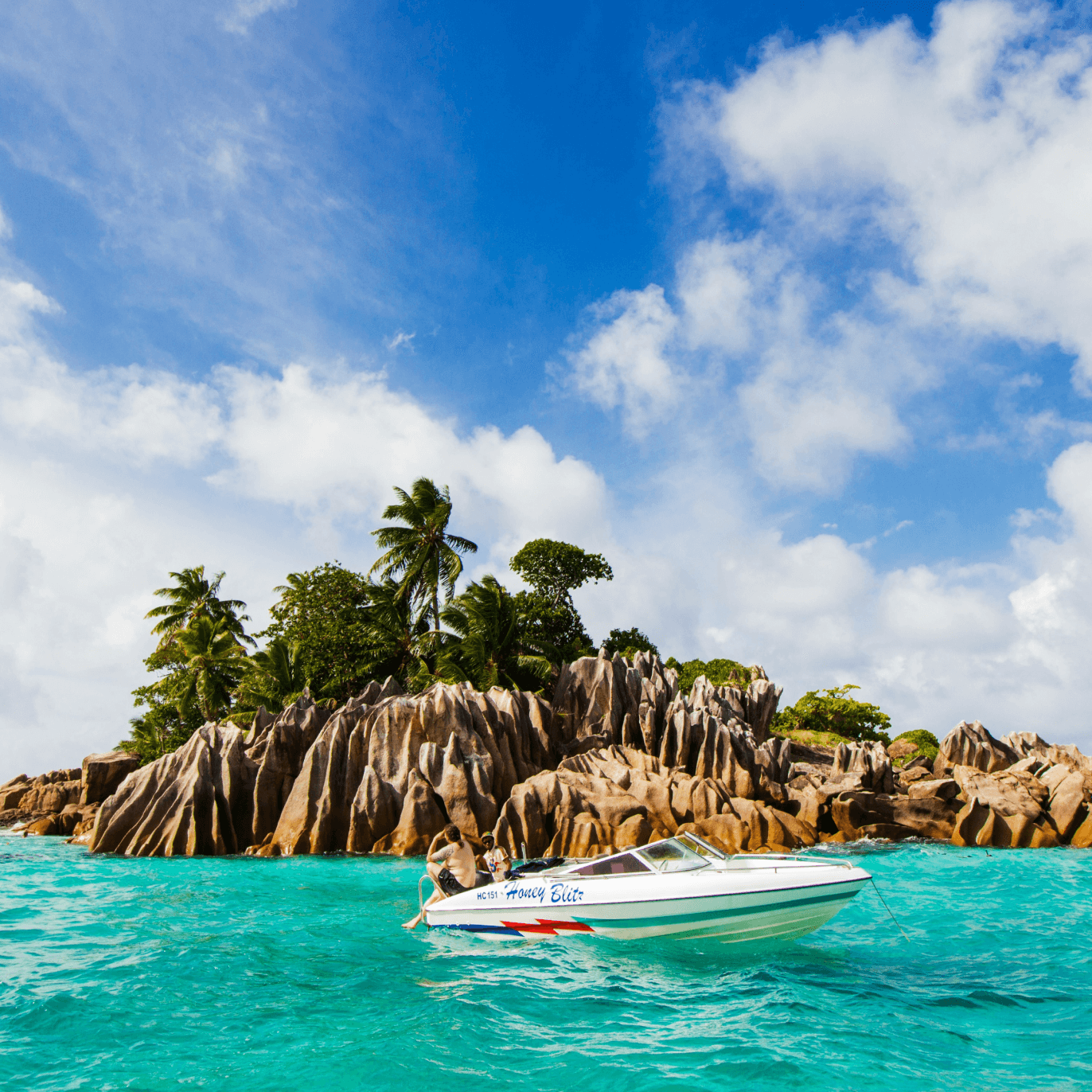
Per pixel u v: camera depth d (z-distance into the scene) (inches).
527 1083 266.1
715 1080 269.1
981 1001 367.6
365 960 436.5
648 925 457.4
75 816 1461.6
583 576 2222.0
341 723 1120.2
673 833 944.3
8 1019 332.2
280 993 372.5
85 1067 280.1
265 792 1072.2
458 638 1760.6
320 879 784.9
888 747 1927.9
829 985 393.4
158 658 2288.4
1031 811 1087.6
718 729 1201.4
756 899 444.1
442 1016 334.0
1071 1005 362.0
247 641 2386.8
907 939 510.3
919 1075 275.4
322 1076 271.3
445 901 509.0
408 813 998.4
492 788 1058.1
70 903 640.4
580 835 909.2
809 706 2003.0
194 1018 334.3
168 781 1091.9
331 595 1888.5
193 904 634.2
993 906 634.8
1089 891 712.4
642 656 1622.8
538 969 418.3
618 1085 264.5
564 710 1386.6
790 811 1132.5
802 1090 262.4
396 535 2005.4
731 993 375.2
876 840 1072.8
